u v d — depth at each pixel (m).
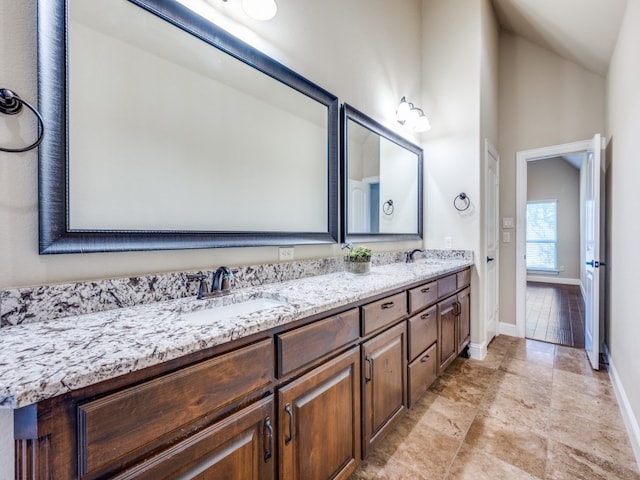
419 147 2.90
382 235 2.40
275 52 1.59
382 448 1.55
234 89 1.40
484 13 2.78
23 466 0.53
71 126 0.93
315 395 1.07
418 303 1.79
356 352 1.28
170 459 0.68
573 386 2.17
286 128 1.65
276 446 0.94
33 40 0.87
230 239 1.36
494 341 3.13
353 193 2.12
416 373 1.76
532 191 6.80
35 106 0.87
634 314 1.69
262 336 0.90
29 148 0.83
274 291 1.30
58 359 0.60
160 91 1.15
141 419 0.64
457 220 2.81
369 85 2.32
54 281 0.90
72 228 0.93
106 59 1.01
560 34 2.71
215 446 0.77
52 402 0.53
